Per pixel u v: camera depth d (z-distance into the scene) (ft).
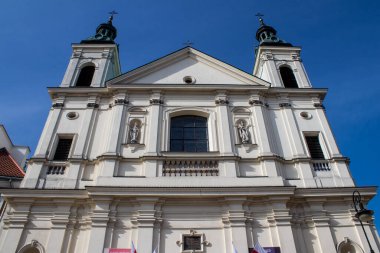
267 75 74.95
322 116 64.23
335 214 50.88
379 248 47.70
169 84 65.77
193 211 49.67
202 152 55.62
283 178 54.19
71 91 65.92
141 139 58.65
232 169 54.03
